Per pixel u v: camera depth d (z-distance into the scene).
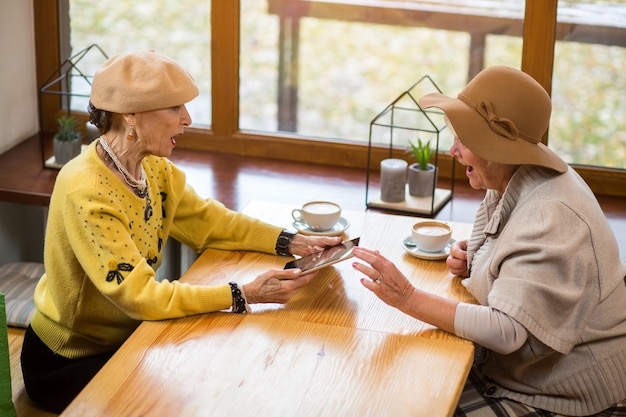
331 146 3.71
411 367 2.07
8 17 3.64
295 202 3.36
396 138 3.65
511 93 2.27
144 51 2.34
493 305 2.21
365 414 1.90
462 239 2.72
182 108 2.37
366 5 3.55
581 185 2.34
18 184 3.39
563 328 2.22
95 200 2.31
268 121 3.79
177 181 2.64
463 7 3.46
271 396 1.95
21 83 3.77
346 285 2.45
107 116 2.35
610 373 2.31
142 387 1.97
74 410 1.89
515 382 2.41
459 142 2.39
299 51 3.67
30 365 2.63
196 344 2.14
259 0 3.63
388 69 3.61
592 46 3.38
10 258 3.62
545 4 3.33
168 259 3.37
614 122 3.45
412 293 2.26
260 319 2.26
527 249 2.21
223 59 3.69
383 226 2.83
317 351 2.12
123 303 2.26
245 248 2.66
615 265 2.30
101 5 3.77
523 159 2.25
